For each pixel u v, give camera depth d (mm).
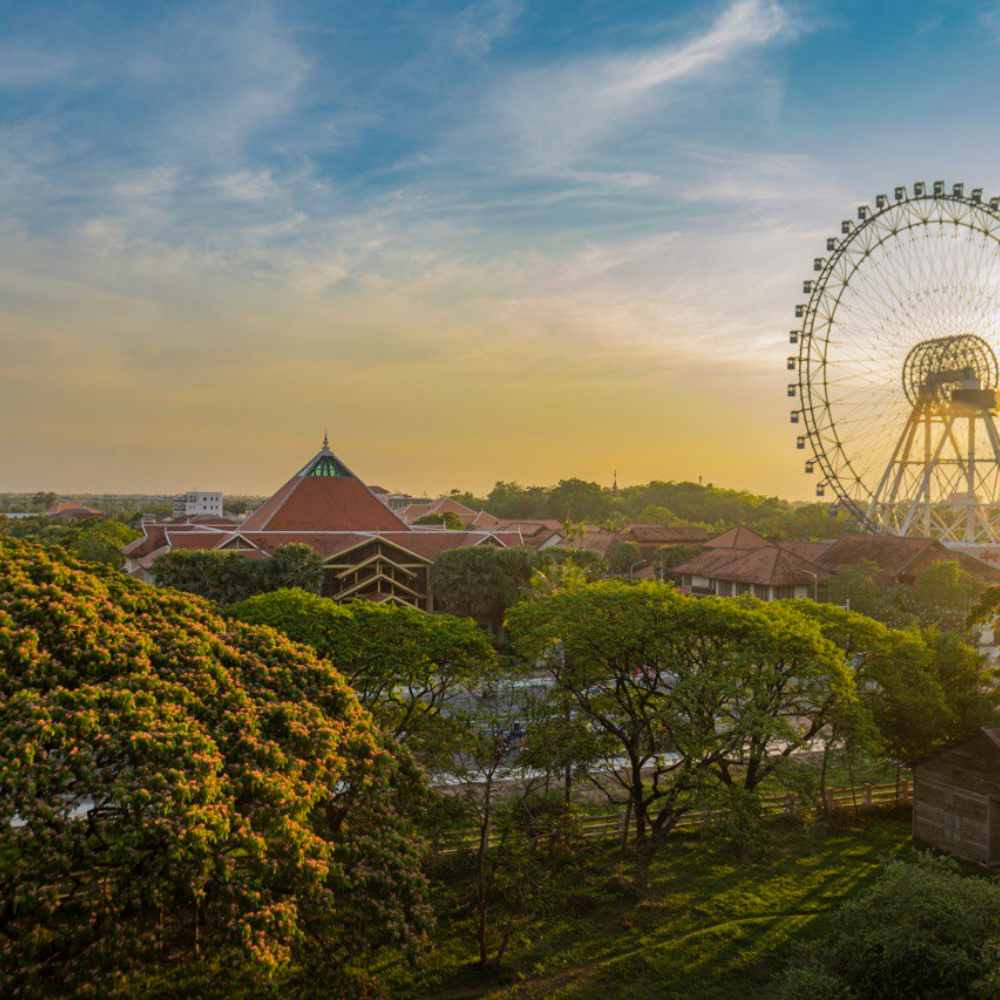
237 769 18656
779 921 27000
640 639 29719
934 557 82000
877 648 35906
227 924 17328
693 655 31672
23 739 16234
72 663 19422
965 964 17656
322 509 89438
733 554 89875
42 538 112625
